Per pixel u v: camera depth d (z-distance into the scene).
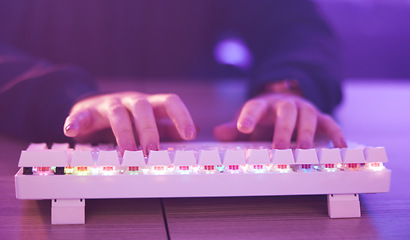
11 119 0.91
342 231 0.57
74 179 0.59
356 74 2.68
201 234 0.56
